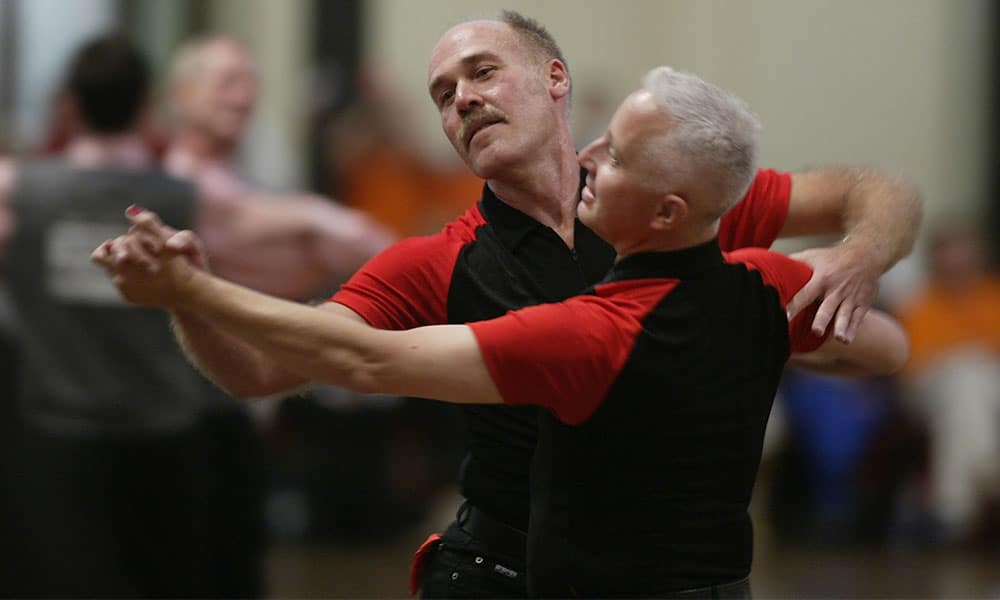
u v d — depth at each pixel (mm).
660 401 6723
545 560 6934
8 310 12656
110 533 12086
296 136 23969
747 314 6984
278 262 12922
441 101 8164
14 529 12000
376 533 19281
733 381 6914
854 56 28062
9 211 12203
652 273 6855
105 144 12680
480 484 8164
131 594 12156
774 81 28031
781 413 21891
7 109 21781
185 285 6535
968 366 22062
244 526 12664
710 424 6855
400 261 7863
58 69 22375
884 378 21984
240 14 25562
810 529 21688
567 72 8281
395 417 19125
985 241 27531
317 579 17250
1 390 12258
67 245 12109
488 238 7977
